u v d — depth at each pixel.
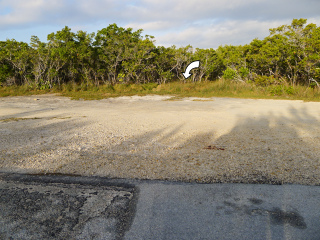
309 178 2.90
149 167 3.30
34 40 17.06
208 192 2.63
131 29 19.77
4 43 17.77
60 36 17.25
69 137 4.79
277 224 2.11
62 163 3.47
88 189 2.75
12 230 2.09
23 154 3.84
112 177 3.03
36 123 6.32
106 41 18.94
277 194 2.57
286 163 3.36
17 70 18.56
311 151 3.82
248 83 16.25
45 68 17.69
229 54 20.50
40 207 2.42
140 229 2.08
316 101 11.19
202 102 11.38
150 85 17.92
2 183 2.91
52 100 12.74
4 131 5.39
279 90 13.65
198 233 2.02
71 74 19.14
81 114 7.95
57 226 2.14
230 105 10.12
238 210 2.31
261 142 4.35
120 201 2.51
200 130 5.31
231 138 4.63
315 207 2.33
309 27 14.10
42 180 2.97
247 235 1.98
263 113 7.83
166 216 2.24
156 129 5.43
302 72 14.93
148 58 18.88
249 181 2.87
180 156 3.69
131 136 4.83
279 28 15.43
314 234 1.98
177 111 8.40
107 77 21.55
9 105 10.91
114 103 11.38
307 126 5.65
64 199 2.56
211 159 3.55
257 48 16.67
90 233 2.05
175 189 2.71
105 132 5.17
